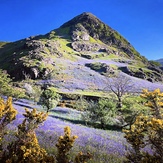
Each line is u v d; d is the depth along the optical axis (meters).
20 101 41.22
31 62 91.44
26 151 5.63
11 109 6.30
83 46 162.38
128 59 167.75
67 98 53.97
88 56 143.62
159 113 8.41
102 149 12.10
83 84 76.81
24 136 6.16
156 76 119.12
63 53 129.38
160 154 5.92
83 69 101.31
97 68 108.25
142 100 33.88
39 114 6.48
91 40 190.38
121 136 19.53
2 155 5.89
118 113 32.22
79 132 16.31
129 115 26.61
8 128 11.05
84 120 28.34
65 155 5.93
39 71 83.69
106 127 28.00
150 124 6.01
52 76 81.94
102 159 10.13
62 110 37.97
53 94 33.50
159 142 5.94
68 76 85.94
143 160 5.95
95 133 17.77
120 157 10.82
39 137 11.69
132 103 28.61
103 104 28.48
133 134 6.43
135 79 98.62
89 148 11.55
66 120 28.06
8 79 32.53
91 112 28.31
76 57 133.25
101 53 161.50
